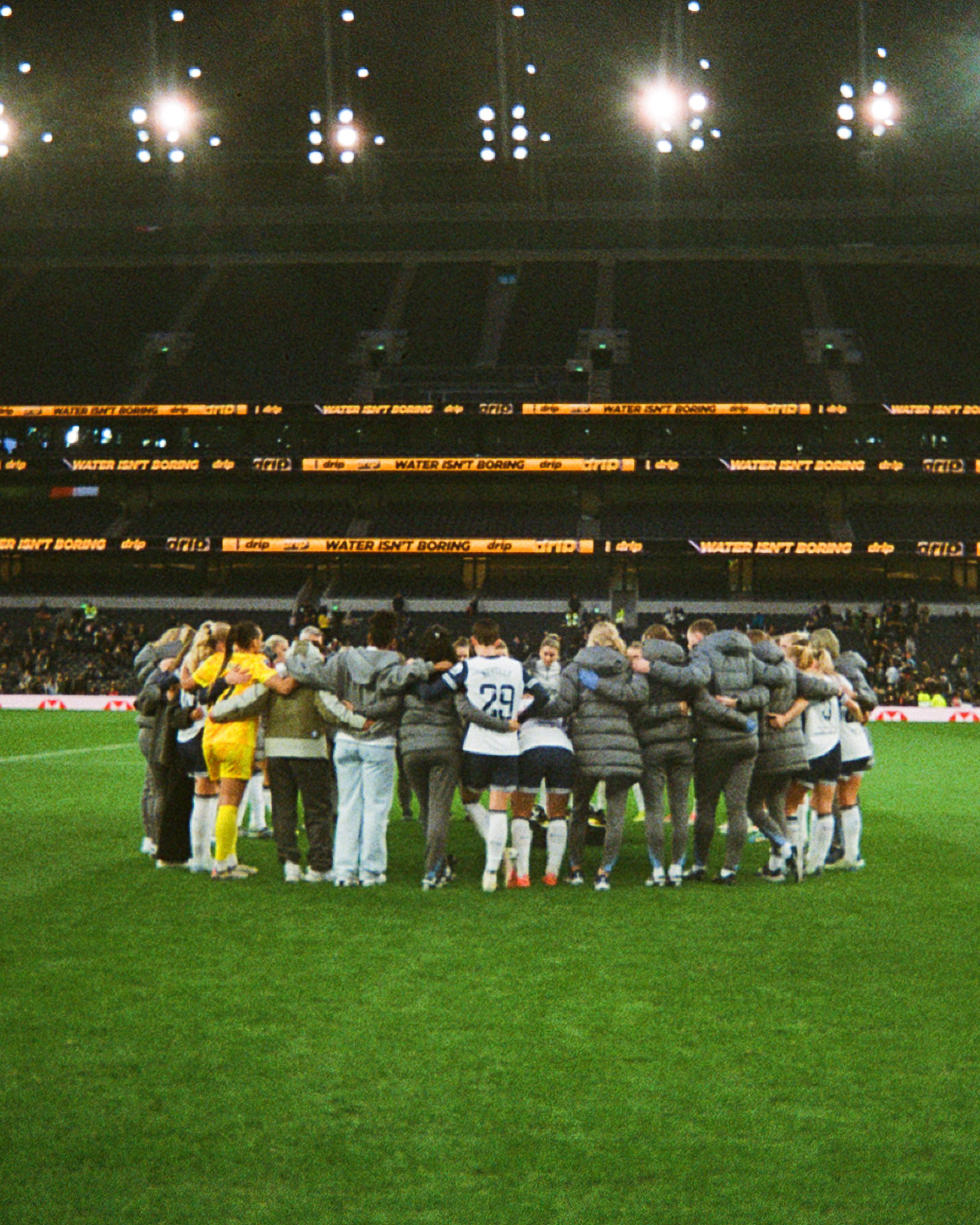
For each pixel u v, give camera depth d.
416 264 70.12
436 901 9.48
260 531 57.12
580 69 61.28
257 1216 4.27
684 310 64.81
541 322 64.50
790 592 54.75
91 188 69.25
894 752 26.45
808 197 68.44
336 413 57.56
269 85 61.28
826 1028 6.34
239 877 10.44
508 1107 5.26
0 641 51.31
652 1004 6.73
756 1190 4.51
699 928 8.62
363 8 59.12
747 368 60.03
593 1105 5.29
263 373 61.59
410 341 63.72
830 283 66.56
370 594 55.38
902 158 64.56
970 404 56.00
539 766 10.12
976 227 68.00
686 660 10.15
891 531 55.62
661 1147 4.86
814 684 10.47
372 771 10.06
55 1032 6.16
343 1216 4.28
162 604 54.94
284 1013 6.50
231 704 9.99
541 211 69.69
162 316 66.50
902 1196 4.47
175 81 60.56
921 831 13.92
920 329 62.66
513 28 59.56
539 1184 4.54
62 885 10.01
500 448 58.22
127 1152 4.77
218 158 66.00
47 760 21.53
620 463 56.34
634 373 60.09
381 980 7.17
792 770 10.34
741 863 11.64
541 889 10.08
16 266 71.25
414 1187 4.50
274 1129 5.00
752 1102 5.33
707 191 67.94
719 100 61.72
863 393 57.94
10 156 66.31
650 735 10.10
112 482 59.16
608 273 68.50
